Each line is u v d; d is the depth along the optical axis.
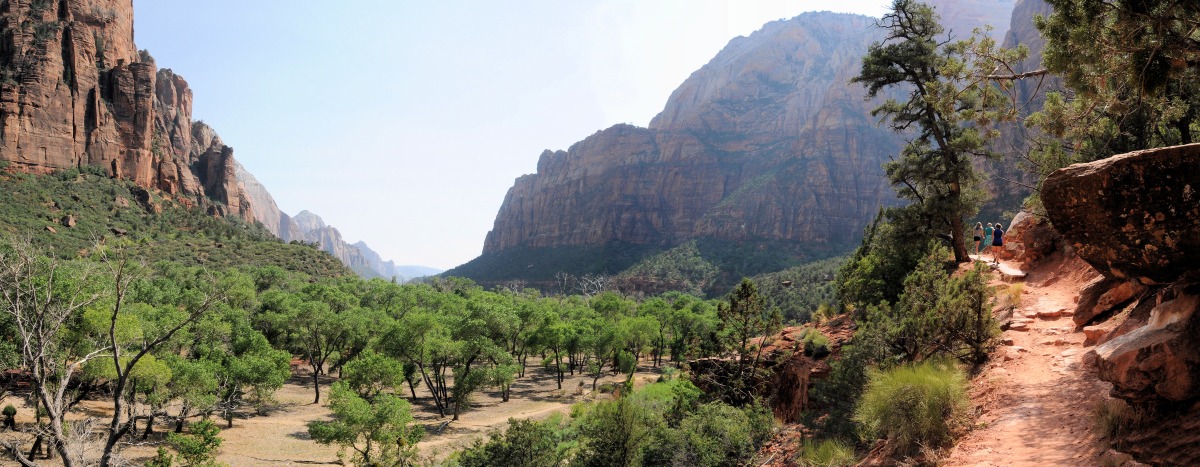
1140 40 9.91
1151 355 7.09
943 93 14.34
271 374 44.47
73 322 30.92
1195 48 9.42
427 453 37.22
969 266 22.86
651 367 78.25
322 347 64.88
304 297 91.50
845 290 24.97
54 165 147.25
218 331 51.59
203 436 28.30
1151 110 13.21
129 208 147.75
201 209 187.50
